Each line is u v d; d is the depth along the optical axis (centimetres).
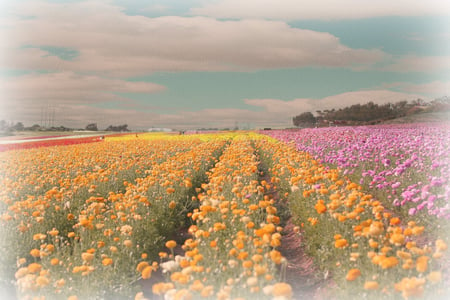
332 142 1877
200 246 629
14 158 1950
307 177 960
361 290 502
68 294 546
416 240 722
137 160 1797
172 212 959
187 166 1482
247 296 480
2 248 705
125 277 622
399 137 1750
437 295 457
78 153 2061
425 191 764
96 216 822
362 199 740
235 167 1436
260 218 802
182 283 462
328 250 692
